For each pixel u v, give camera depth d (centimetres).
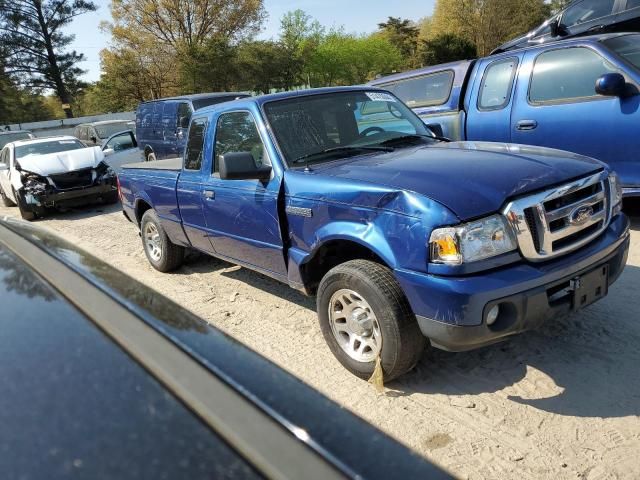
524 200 300
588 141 592
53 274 180
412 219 299
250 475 104
